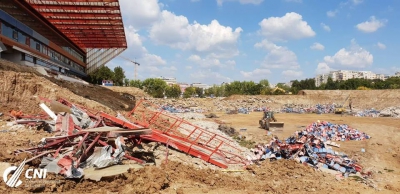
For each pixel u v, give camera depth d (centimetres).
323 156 1797
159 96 8650
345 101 8550
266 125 3112
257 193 1223
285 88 14300
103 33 4956
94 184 1046
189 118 4069
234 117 4625
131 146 1473
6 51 3166
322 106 7650
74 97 2095
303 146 1841
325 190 1366
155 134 1564
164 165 1324
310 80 12606
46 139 1196
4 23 2830
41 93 1950
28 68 2555
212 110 6100
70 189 1003
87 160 1162
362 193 1408
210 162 1549
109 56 6750
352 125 3419
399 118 4812
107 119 1627
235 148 1938
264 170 1555
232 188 1243
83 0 3291
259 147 1958
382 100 8156
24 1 3178
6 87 1786
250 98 8150
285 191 1293
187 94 10362
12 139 1280
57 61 4716
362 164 1895
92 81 8162
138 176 1140
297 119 4509
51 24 4156
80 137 1256
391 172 1803
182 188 1145
